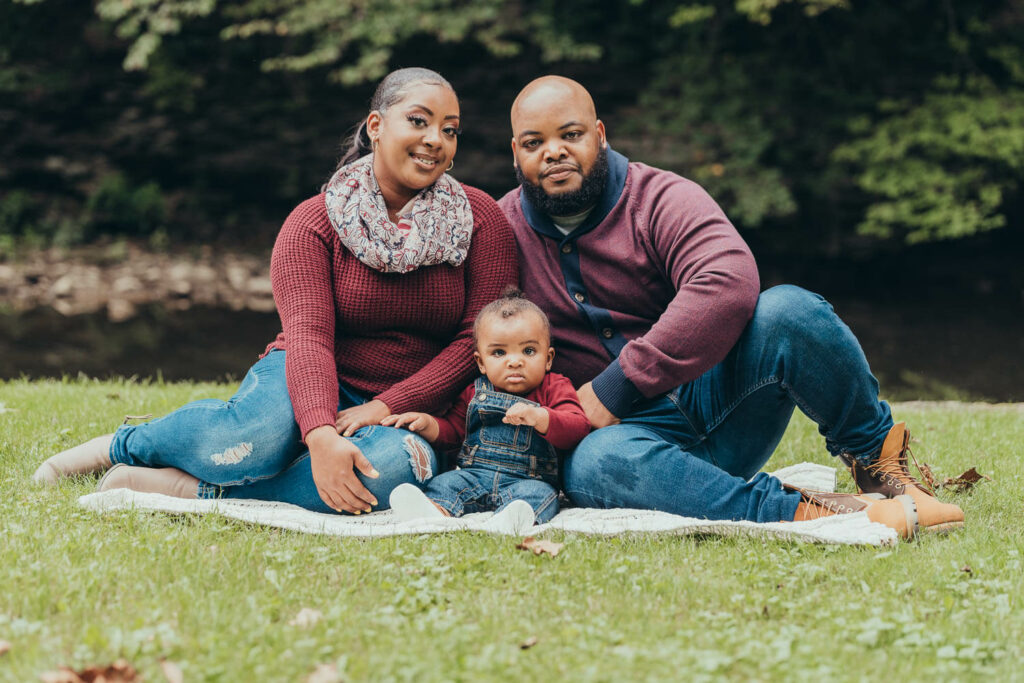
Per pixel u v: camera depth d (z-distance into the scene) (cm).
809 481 377
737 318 318
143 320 1367
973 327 1347
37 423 462
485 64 1617
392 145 338
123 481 331
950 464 428
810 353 317
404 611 242
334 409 322
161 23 1427
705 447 345
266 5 1542
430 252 338
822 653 221
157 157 1705
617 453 320
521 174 353
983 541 299
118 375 1095
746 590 259
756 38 1556
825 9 1392
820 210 1523
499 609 243
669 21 1507
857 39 1500
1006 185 1398
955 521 311
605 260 350
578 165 340
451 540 295
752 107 1514
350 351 351
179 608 238
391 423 334
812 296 321
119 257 1606
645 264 347
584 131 340
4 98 1667
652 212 346
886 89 1494
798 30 1516
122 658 209
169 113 1692
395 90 341
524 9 1553
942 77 1421
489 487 334
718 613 244
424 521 305
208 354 1214
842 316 1421
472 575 264
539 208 350
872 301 1498
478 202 360
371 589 256
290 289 337
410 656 215
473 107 1623
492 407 336
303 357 325
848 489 382
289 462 338
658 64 1574
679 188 347
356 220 336
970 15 1472
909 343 1277
